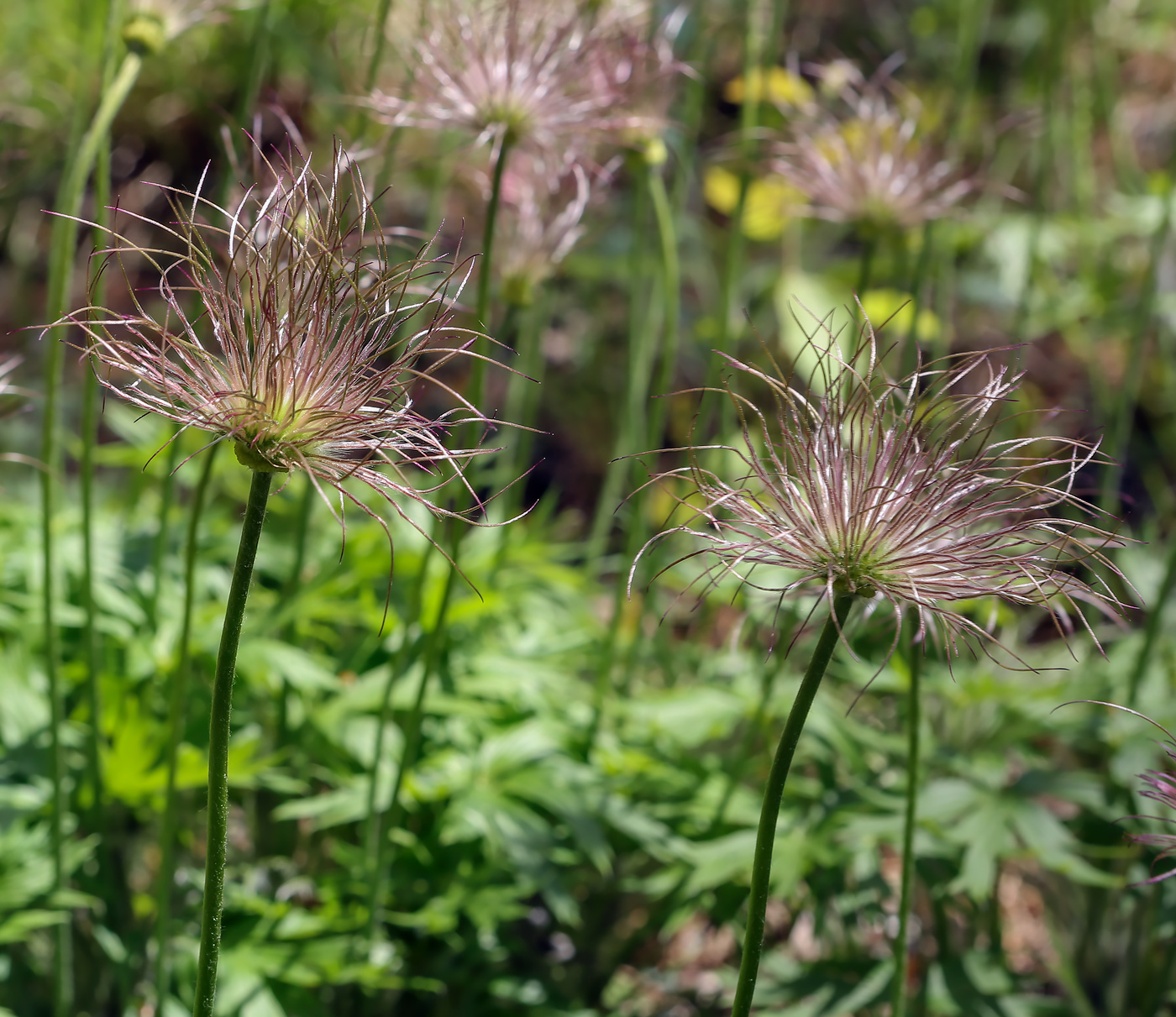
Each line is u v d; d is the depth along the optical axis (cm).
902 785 211
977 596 112
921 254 218
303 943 189
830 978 200
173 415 108
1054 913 233
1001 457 127
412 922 195
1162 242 255
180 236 123
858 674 226
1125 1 401
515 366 305
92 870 200
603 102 199
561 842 216
